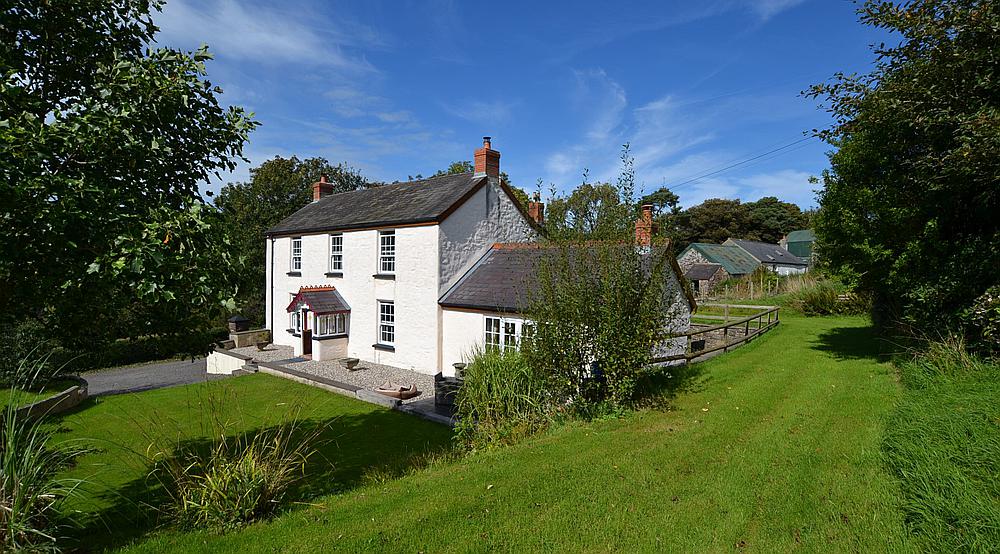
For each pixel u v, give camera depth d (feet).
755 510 16.78
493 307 49.49
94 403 44.50
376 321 64.03
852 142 37.63
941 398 22.50
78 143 15.72
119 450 30.25
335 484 23.47
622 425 26.35
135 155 17.25
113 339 20.47
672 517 16.56
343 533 16.12
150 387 53.83
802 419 25.58
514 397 29.07
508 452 23.29
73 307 18.38
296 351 73.26
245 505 17.47
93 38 18.86
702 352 42.83
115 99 17.47
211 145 19.76
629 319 27.71
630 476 19.79
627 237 27.96
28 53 18.33
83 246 16.19
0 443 15.78
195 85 18.93
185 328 20.95
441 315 56.44
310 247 74.79
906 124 29.96
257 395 46.83
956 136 27.25
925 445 18.16
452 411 38.47
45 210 14.16
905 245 34.06
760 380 34.94
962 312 28.14
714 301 98.02
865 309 75.82
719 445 22.76
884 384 30.55
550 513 17.08
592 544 15.24
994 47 26.27
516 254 56.70
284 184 118.21
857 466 19.33
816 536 14.98
